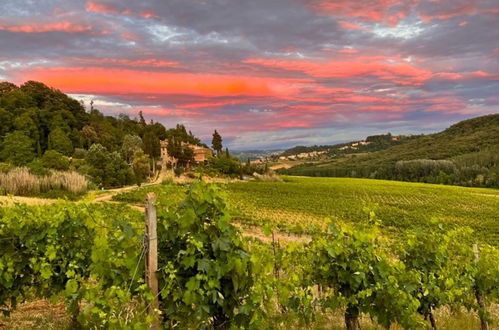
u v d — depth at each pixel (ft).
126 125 465.06
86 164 217.97
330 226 19.43
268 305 15.02
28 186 132.26
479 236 111.86
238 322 13.67
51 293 20.34
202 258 13.15
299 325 20.77
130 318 12.87
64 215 20.15
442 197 230.07
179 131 508.53
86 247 20.13
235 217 108.78
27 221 19.53
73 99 375.45
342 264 18.70
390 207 178.29
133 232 13.05
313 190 244.63
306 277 20.16
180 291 12.66
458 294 21.85
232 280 13.10
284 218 126.93
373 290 18.83
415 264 22.07
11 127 258.57
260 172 367.25
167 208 13.94
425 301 21.57
